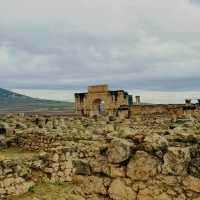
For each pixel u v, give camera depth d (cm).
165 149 919
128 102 6912
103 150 1009
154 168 916
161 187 901
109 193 959
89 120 4188
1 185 1867
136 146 962
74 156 2180
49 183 2103
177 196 881
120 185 948
